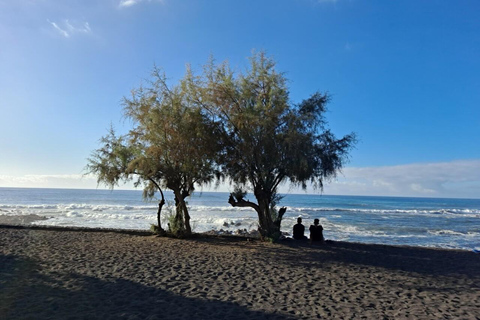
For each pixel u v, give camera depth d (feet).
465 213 179.42
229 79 46.39
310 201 298.76
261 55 47.70
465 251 54.80
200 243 50.62
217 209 159.74
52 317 19.31
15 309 20.43
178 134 46.65
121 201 223.92
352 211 177.27
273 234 53.47
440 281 32.32
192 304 22.77
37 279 27.45
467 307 23.97
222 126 48.03
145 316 20.12
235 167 49.80
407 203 306.96
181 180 54.13
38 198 248.52
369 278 32.58
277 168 49.16
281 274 32.86
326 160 50.47
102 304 22.02
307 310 22.44
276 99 46.06
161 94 48.37
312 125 47.44
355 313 22.07
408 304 24.38
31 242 46.91
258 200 53.11
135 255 39.55
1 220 94.89
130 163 48.37
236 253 43.21
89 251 41.19
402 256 47.03
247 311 21.79
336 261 40.73
